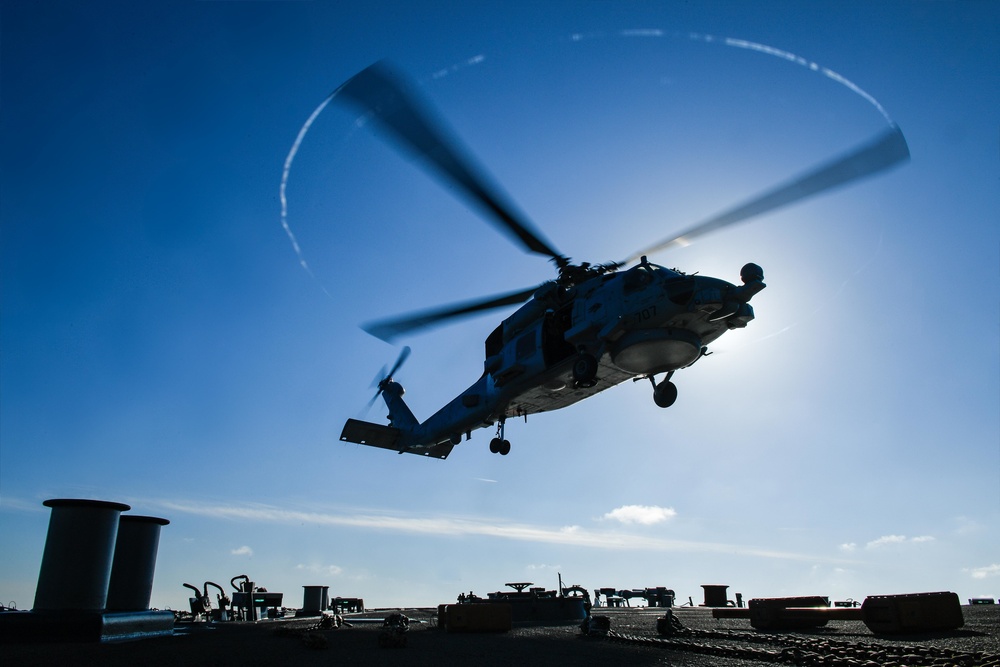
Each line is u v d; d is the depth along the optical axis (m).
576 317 17.05
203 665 7.45
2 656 8.15
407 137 11.96
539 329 18.39
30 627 9.93
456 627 12.05
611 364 17.00
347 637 11.22
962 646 8.66
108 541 10.86
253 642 10.20
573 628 13.37
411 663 7.57
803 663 7.46
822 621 11.93
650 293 15.43
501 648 9.26
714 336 15.91
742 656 8.10
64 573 10.41
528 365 18.53
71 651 8.74
